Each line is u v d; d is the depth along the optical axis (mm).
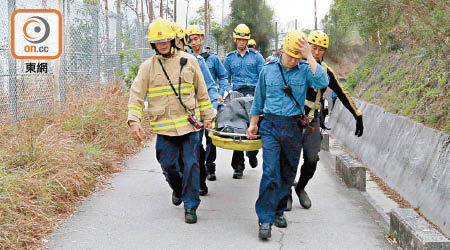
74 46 10320
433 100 7699
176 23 6695
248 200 6418
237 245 4855
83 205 5996
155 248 4750
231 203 6270
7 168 5930
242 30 8156
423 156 7008
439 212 5969
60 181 6012
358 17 6746
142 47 16688
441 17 5836
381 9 6355
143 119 11188
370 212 5980
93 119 8922
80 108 9125
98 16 11500
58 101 9023
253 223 5512
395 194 7469
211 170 7434
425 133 7227
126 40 13328
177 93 5352
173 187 5789
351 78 13438
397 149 8055
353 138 10820
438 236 4395
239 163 7559
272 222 5000
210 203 6266
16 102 8070
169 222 5484
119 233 5121
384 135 8938
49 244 4777
